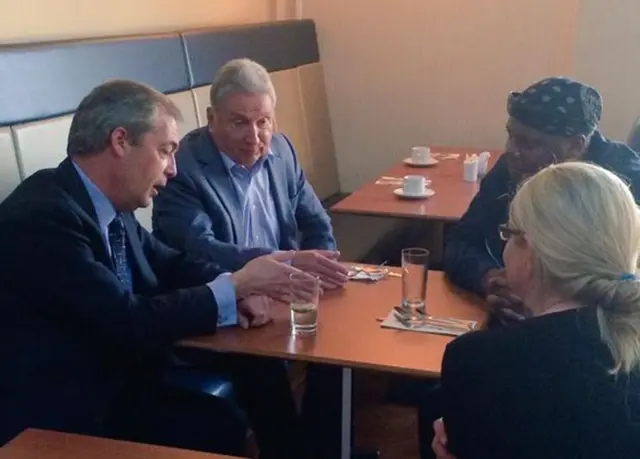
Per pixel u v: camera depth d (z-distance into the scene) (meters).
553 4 4.64
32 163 2.71
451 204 3.33
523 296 1.43
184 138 2.79
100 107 1.99
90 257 1.96
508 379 1.32
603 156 2.31
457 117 4.96
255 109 2.66
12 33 2.97
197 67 3.72
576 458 1.27
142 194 2.07
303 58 4.82
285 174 2.94
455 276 2.36
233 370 2.46
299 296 2.02
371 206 3.30
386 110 5.07
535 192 1.39
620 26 4.27
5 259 1.95
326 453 2.47
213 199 2.67
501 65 4.81
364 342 1.95
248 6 4.65
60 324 1.98
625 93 4.33
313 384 2.45
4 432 1.92
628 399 1.27
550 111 2.21
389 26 4.95
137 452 1.56
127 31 3.59
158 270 2.35
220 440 2.21
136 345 1.96
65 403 1.96
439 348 1.91
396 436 3.06
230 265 2.50
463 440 1.36
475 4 4.78
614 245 1.33
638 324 1.29
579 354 1.29
